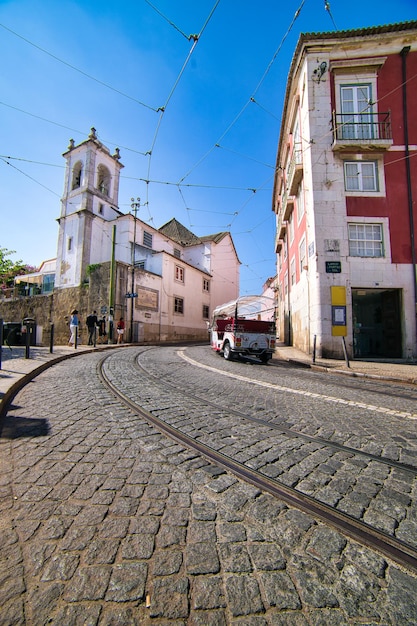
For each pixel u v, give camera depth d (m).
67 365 8.56
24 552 1.71
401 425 4.07
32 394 5.15
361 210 12.73
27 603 1.41
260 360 12.20
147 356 11.50
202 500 2.27
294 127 16.17
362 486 2.53
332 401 5.31
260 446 3.30
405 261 12.47
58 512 2.06
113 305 19.88
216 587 1.53
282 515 2.13
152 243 29.33
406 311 12.25
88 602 1.42
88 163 24.91
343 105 13.14
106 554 1.71
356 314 13.88
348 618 1.38
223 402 5.08
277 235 25.25
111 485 2.42
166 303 25.23
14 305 27.30
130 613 1.38
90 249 23.95
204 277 32.09
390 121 12.87
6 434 3.41
